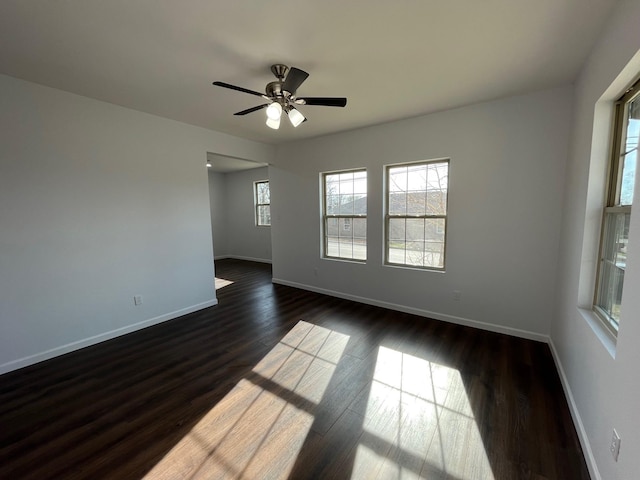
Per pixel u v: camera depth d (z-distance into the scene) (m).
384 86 2.69
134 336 3.35
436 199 3.64
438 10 1.67
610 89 1.72
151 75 2.48
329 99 2.27
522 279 3.10
